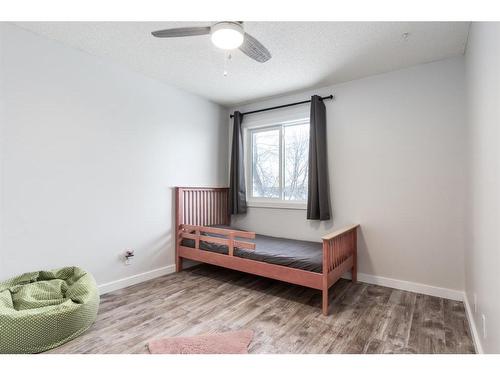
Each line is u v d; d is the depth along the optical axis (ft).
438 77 8.46
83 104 8.20
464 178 7.97
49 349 5.52
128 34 7.26
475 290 6.07
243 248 9.37
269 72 9.50
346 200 10.21
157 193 10.43
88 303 6.29
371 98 9.68
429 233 8.58
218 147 13.25
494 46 4.25
